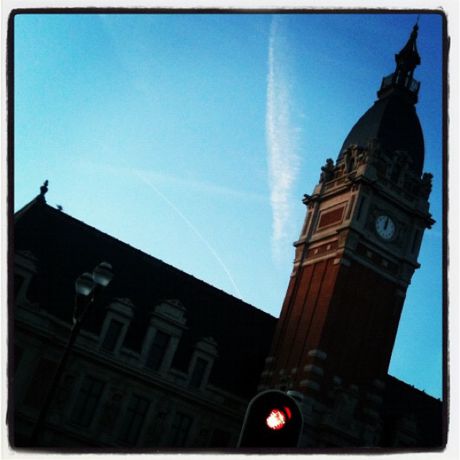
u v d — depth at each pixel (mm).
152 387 50625
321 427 49438
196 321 56500
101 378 49031
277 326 56438
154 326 52312
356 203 53969
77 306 24875
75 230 54812
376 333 53375
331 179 58844
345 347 52000
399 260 55156
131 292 54312
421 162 58875
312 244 57219
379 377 52750
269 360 55406
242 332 58375
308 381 50094
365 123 60250
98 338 49469
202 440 51250
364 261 53688
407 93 61312
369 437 51000
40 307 49750
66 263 52906
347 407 50594
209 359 53938
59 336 47875
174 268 57906
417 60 61188
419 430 59125
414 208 55625
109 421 48531
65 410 47125
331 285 52688
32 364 47062
